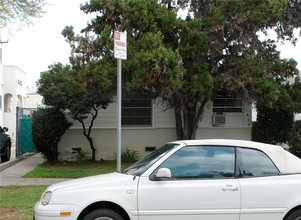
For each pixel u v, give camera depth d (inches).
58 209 252.7
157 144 760.3
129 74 569.0
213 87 611.5
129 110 756.0
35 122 683.4
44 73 685.9
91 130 741.3
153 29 571.8
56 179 550.6
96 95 609.6
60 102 659.4
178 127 695.1
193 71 590.6
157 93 581.6
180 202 257.4
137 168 277.4
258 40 642.8
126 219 259.0
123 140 753.0
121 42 342.3
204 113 767.7
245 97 610.5
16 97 1299.2
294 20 640.4
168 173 258.1
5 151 734.5
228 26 602.5
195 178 264.8
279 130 743.1
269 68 614.5
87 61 587.2
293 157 280.2
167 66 517.0
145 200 256.1
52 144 692.1
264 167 272.7
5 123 1259.8
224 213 259.4
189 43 589.9
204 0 634.8
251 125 771.4
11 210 367.9
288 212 265.0
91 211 256.8
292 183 266.1
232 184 262.7
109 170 616.7
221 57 629.0
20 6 444.8
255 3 600.4
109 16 581.0
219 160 272.1
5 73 1273.4
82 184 261.9
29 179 550.6
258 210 261.4
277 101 629.9
